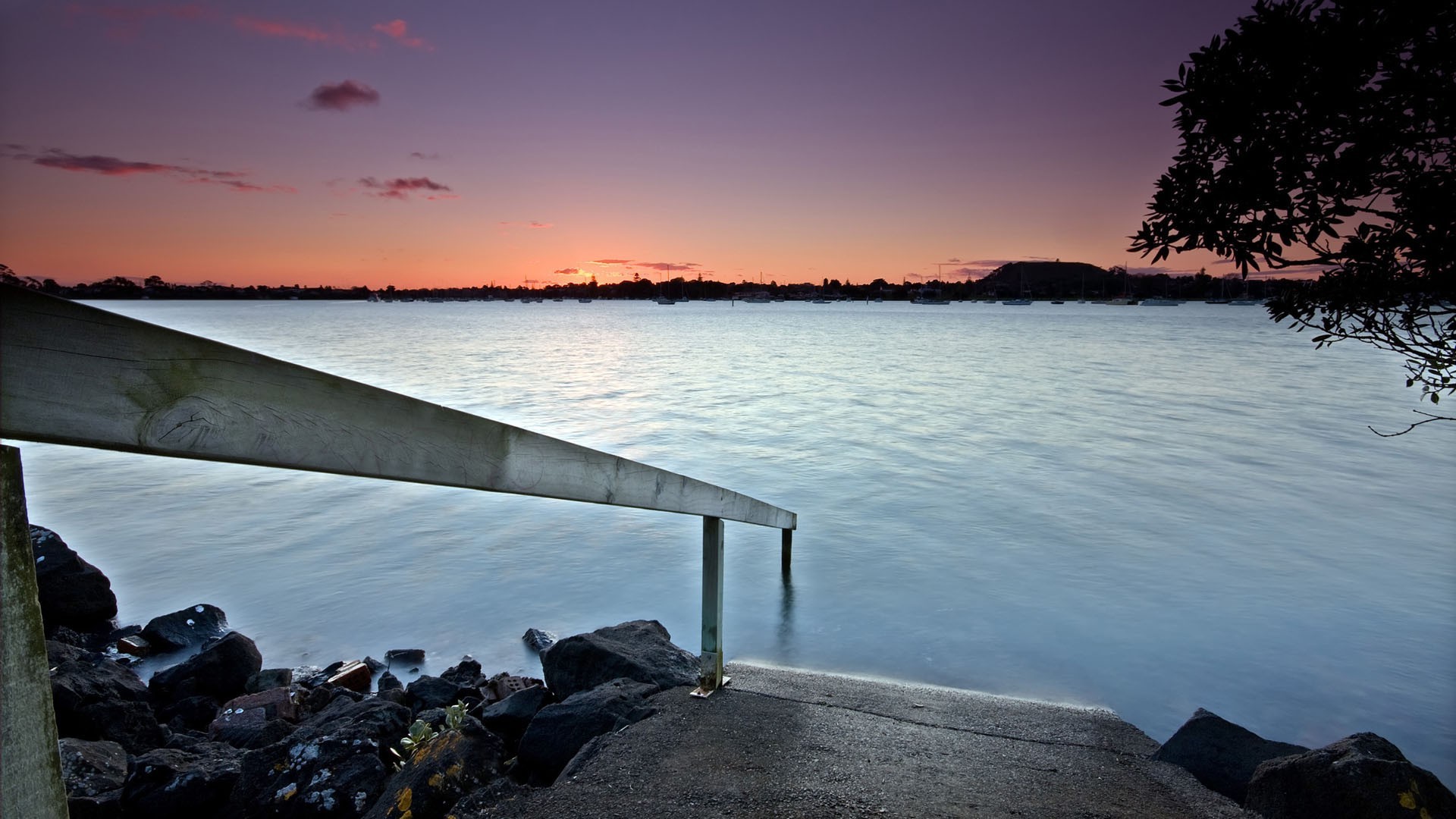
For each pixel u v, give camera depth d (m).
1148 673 6.18
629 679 4.34
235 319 146.38
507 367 40.09
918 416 21.86
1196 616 7.41
